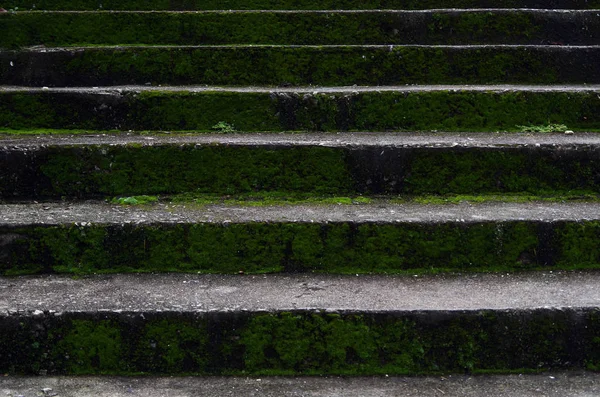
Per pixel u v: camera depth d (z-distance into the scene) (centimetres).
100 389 318
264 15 669
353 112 539
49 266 396
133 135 514
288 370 335
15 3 700
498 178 475
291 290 370
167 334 336
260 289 372
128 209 434
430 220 408
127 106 532
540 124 545
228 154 468
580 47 620
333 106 537
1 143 468
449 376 334
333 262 403
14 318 332
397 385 323
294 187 470
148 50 598
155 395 312
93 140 488
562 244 409
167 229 401
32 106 529
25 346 333
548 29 681
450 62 613
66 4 707
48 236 396
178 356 336
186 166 468
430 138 505
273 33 670
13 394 310
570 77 621
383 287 377
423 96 541
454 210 433
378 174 473
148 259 400
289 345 337
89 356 335
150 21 663
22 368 333
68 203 451
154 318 337
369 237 404
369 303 350
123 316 336
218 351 337
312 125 538
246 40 669
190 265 400
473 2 729
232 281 385
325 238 403
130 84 598
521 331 341
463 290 372
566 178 475
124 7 714
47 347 334
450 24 675
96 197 461
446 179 474
